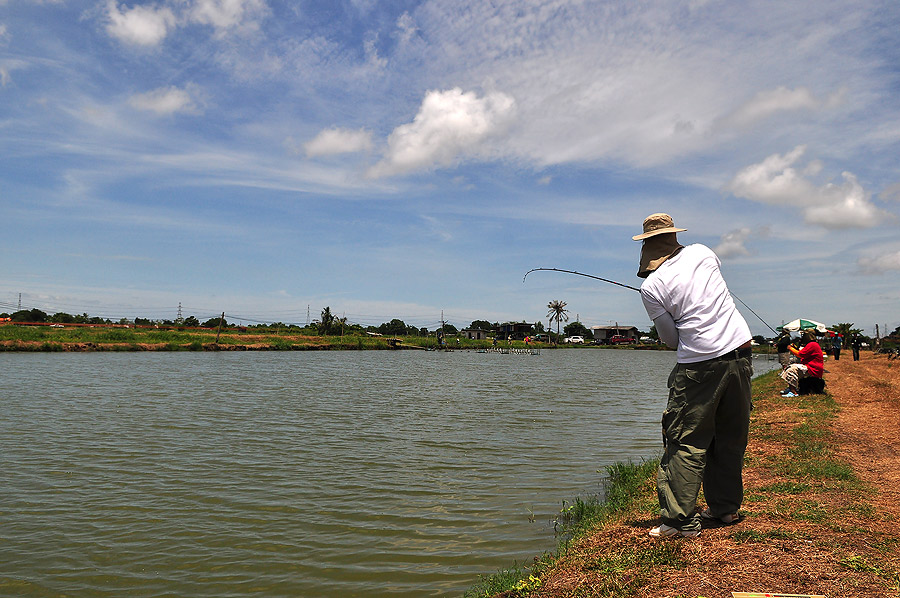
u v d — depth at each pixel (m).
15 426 13.70
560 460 10.55
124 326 72.00
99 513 7.53
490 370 40.00
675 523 4.76
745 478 6.93
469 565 5.91
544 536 6.61
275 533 6.85
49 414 15.59
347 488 8.70
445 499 8.13
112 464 10.09
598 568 4.46
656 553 4.43
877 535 4.56
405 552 6.26
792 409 12.67
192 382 25.50
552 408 18.30
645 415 16.62
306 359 49.44
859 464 7.31
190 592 5.41
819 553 4.21
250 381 26.83
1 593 5.37
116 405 17.48
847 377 20.75
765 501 5.74
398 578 5.64
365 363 45.66
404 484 8.92
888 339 53.69
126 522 7.21
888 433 9.33
